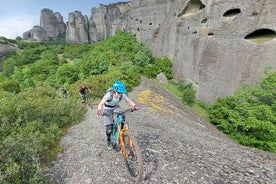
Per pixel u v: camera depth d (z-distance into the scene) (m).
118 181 5.20
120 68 49.09
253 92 26.38
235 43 35.84
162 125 14.17
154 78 48.12
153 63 57.06
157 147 7.49
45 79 67.94
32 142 6.27
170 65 51.66
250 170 6.95
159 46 59.38
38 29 180.25
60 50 119.88
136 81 28.14
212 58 39.75
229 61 36.34
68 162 6.32
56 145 7.59
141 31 68.50
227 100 29.36
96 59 56.03
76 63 68.56
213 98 38.28
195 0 46.34
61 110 10.91
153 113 17.50
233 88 34.69
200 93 41.44
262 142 21.39
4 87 33.03
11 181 4.66
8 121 7.58
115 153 6.65
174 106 24.64
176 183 5.23
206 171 6.18
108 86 22.56
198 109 34.66
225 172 6.39
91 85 22.64
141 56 54.66
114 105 5.81
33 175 4.95
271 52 30.78
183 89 43.53
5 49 123.81
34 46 143.38
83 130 9.74
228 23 37.28
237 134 23.61
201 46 42.75
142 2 66.94
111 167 5.84
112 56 58.16
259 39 33.50
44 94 16.66
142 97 22.58
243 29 34.69
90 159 6.38
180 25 49.81
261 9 32.31
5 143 5.55
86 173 5.62
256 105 25.27
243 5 34.72
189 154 7.41
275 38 31.12
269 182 6.22
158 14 60.91
